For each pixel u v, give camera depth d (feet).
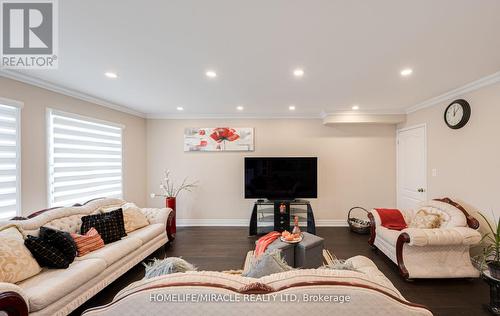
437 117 10.85
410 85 8.98
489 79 8.04
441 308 6.57
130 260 8.26
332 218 14.44
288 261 8.14
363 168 14.33
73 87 9.33
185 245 11.47
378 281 3.34
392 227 9.96
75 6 4.36
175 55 6.47
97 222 8.43
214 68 7.36
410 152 12.92
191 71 7.61
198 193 14.76
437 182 10.87
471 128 8.98
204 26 5.06
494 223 8.11
